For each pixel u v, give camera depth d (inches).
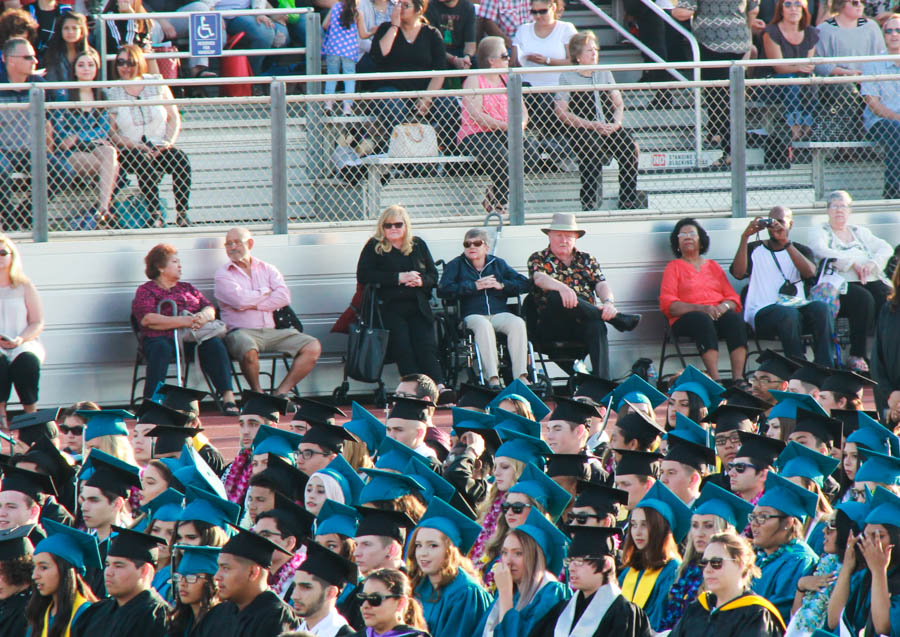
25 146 1786.4
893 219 1964.8
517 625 840.9
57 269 1791.3
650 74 2169.0
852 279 1861.5
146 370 1708.9
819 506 992.2
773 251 1852.9
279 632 820.0
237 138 1861.5
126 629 888.9
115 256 1811.0
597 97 1898.4
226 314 1756.9
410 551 930.1
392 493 996.6
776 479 911.7
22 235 1793.8
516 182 1887.3
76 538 937.5
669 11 2149.4
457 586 891.4
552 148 1902.1
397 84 1935.3
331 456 1187.9
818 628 819.4
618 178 1939.0
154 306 1707.7
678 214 1942.7
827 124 1957.4
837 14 2082.9
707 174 1959.9
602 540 828.6
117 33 1980.8
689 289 1840.6
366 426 1286.9
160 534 1015.0
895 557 833.5
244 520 1154.7
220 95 2112.5
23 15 1926.7
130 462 1264.8
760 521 896.9
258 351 1745.8
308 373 1790.1
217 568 875.4
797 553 896.3
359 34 2057.1
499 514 1055.6
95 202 1811.0
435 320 1785.2
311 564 845.2
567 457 1081.4
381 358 1715.1
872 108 1953.7
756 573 813.2
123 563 894.4
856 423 1240.8
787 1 2017.7
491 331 1717.5
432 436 1321.4
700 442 1076.5
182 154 1823.3
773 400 1413.6
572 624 823.1
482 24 2148.1
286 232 1851.6
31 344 1663.4
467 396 1405.0
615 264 1915.6
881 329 1285.7
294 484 1092.5
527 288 1787.6
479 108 1873.8
